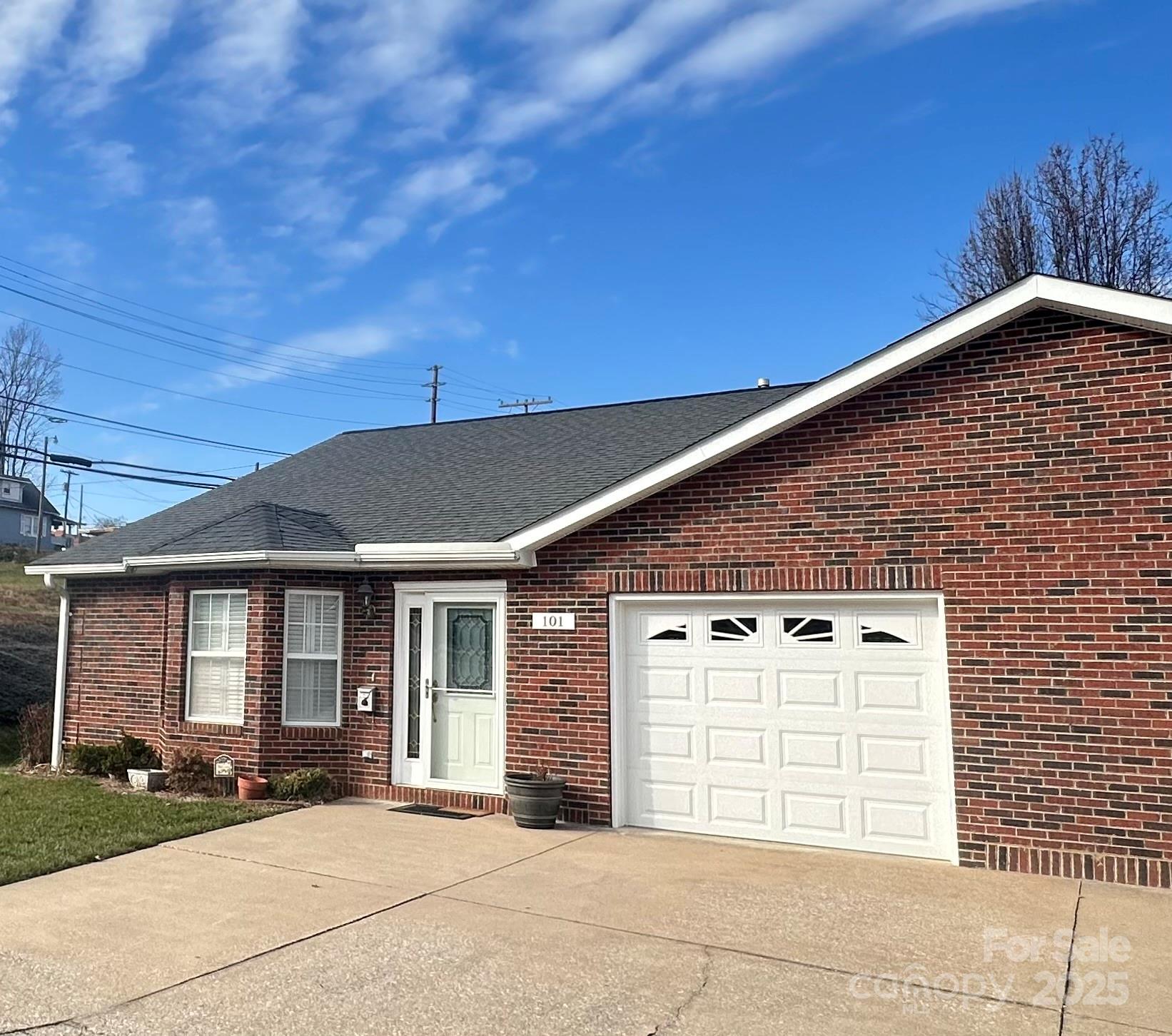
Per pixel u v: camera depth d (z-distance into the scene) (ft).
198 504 51.24
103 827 30.42
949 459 27.78
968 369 27.76
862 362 28.37
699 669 31.40
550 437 50.11
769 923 21.31
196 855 27.48
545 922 21.30
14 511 192.95
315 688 37.91
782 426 29.71
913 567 27.94
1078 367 26.40
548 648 33.40
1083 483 26.07
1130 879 24.58
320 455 57.00
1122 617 25.30
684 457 30.78
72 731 44.42
